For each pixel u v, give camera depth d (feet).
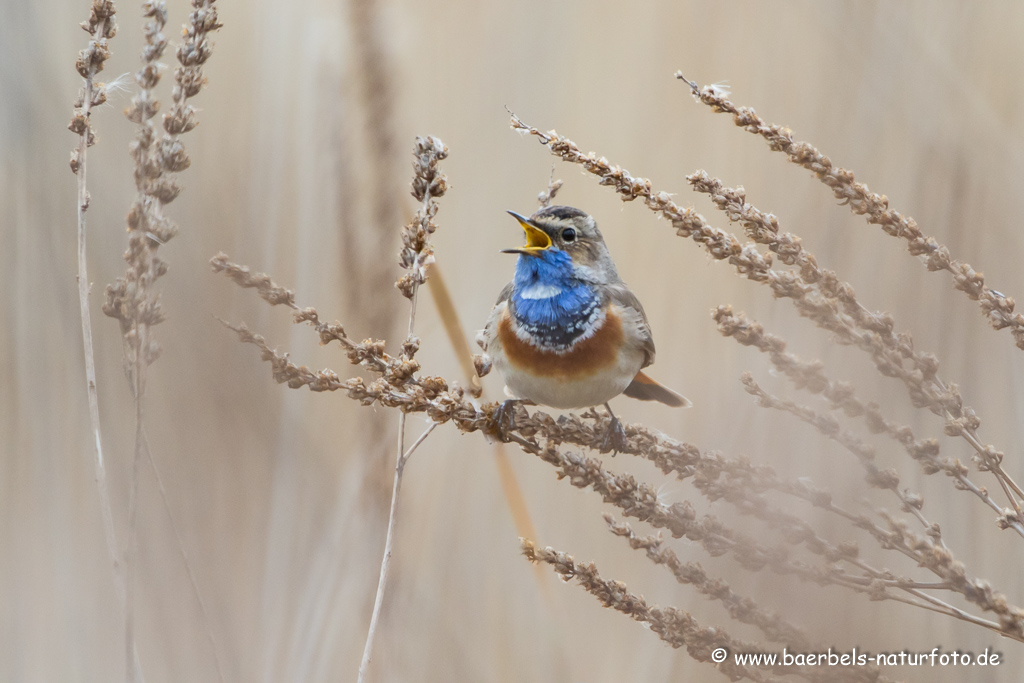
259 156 39.70
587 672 33.65
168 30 41.70
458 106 47.73
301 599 31.71
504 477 30.89
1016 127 41.73
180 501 33.83
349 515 32.12
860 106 41.63
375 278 34.99
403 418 23.65
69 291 35.29
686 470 24.26
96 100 22.61
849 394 22.00
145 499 33.58
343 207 35.40
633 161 46.62
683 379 41.47
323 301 37.78
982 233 37.55
